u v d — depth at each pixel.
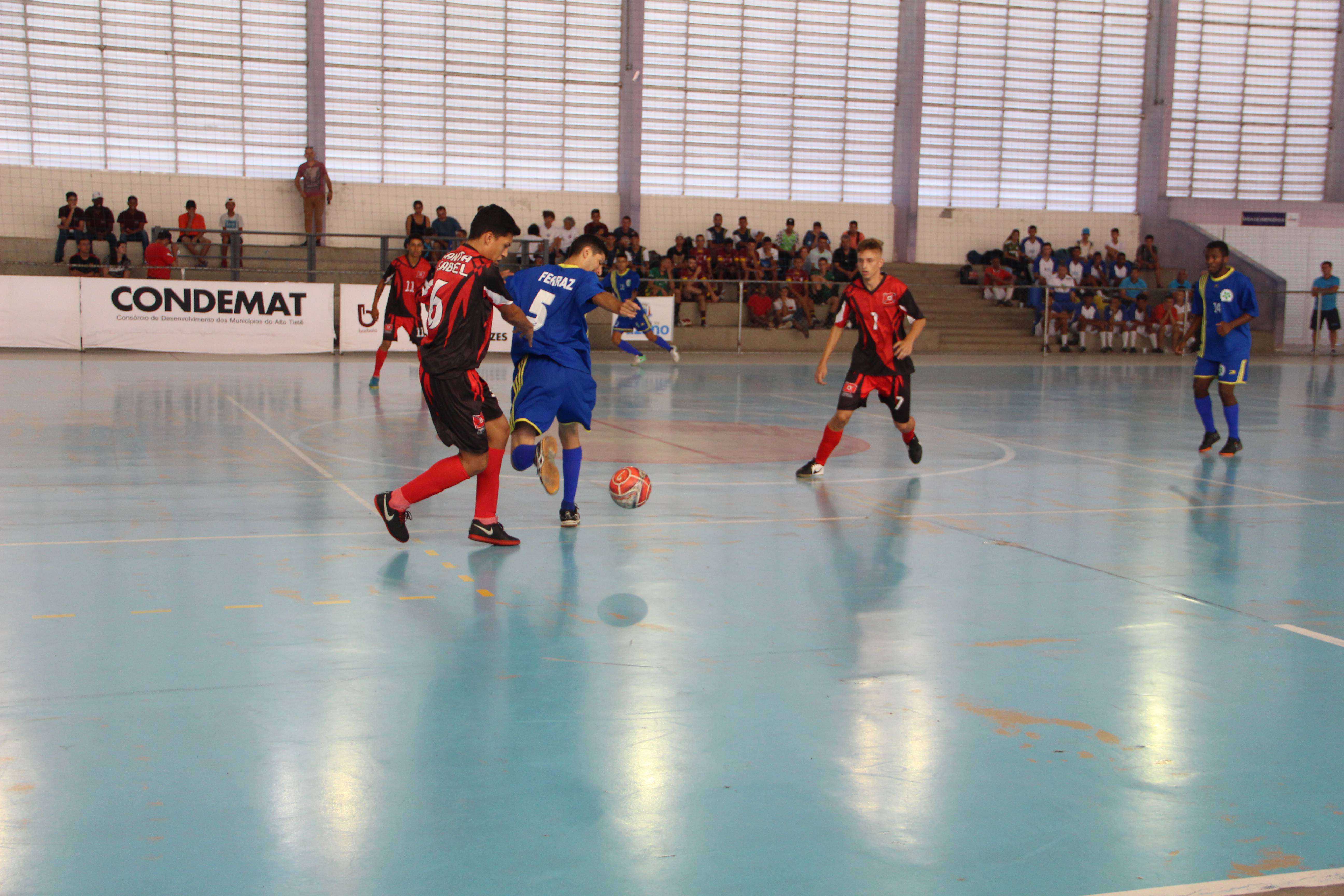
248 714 2.91
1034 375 17.92
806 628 3.80
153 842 2.23
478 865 2.17
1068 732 2.91
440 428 4.84
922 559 4.88
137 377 13.01
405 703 3.02
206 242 20.31
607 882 2.11
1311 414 12.14
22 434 8.12
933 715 3.02
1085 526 5.71
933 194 27.27
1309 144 29.14
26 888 2.05
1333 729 2.97
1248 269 26.83
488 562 4.67
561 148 24.48
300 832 2.29
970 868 2.20
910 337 6.97
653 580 4.43
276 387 12.44
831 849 2.26
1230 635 3.81
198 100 21.88
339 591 4.14
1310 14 28.52
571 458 5.42
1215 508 6.29
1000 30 26.91
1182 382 16.67
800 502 6.23
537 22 23.88
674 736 2.83
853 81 26.17
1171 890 2.12
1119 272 25.62
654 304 21.03
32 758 2.61
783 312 22.73
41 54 20.78
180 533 5.07
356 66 22.86
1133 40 27.70
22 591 4.03
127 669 3.24
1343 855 2.28
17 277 16.62
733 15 25.14
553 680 3.23
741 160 25.80
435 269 4.80
